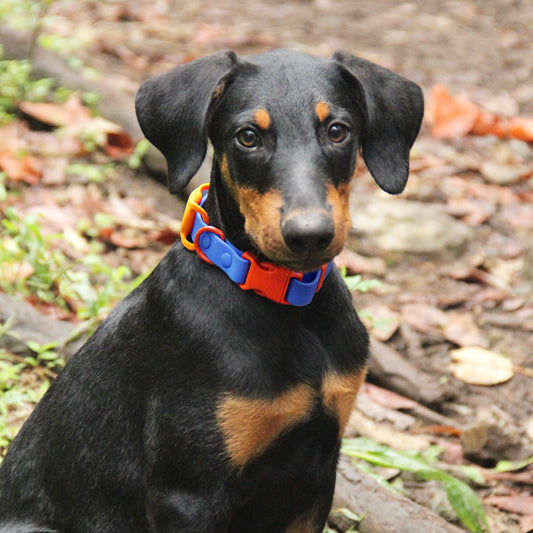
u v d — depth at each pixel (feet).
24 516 20.42
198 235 18.71
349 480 24.08
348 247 36.06
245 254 18.33
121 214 36.94
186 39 53.78
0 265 30.96
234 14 59.72
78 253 33.83
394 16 61.00
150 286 19.47
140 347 19.02
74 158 39.75
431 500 25.40
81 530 19.75
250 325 18.31
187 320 18.39
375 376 29.91
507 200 40.68
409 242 36.29
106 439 19.33
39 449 20.26
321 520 20.27
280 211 16.96
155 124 18.72
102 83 42.73
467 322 33.27
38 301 30.73
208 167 37.06
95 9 56.90
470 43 56.90
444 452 27.48
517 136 45.52
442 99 45.98
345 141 18.08
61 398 20.07
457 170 42.27
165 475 18.26
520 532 24.73
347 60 18.84
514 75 52.65
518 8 63.31
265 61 18.44
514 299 34.86
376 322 29.01
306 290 18.37
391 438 27.50
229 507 18.39
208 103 18.01
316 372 18.67
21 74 41.70
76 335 27.99
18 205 35.99
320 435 19.11
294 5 62.54
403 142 19.30
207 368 18.06
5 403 25.88
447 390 29.94
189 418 18.01
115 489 19.35
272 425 18.33
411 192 40.04
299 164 17.26
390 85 19.17
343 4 63.10
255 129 17.71
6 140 39.04
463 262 36.35
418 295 34.53
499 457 27.09
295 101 17.75
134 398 18.97
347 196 18.42
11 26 44.96
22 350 28.02
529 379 30.86
